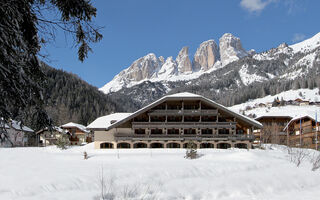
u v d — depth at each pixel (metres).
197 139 51.19
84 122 127.06
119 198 14.60
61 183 16.16
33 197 13.75
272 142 70.56
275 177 21.12
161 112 52.69
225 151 44.56
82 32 7.67
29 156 33.12
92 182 16.97
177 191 16.94
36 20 6.99
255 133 78.75
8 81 5.79
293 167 25.59
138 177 19.03
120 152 44.06
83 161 29.78
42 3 7.13
